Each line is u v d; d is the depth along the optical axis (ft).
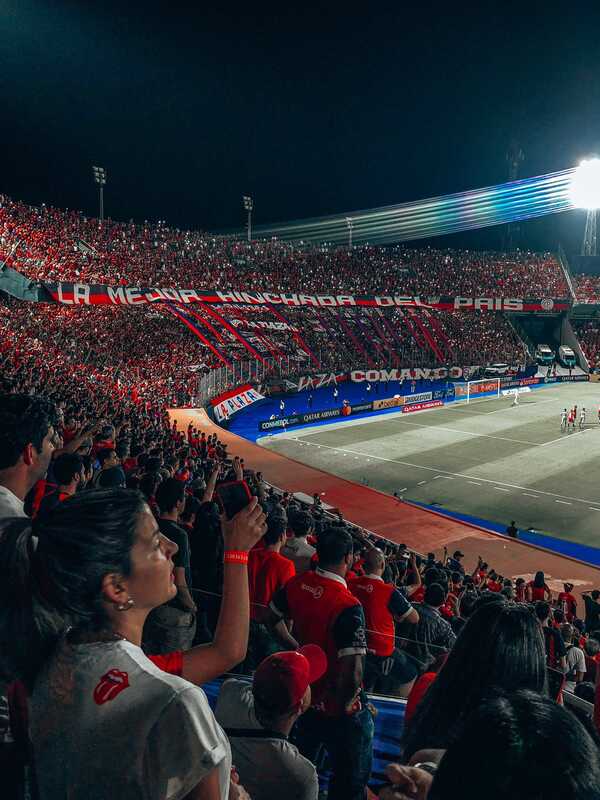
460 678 7.31
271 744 8.31
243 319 189.88
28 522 6.38
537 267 274.16
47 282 124.57
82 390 84.07
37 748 5.29
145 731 4.85
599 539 78.18
